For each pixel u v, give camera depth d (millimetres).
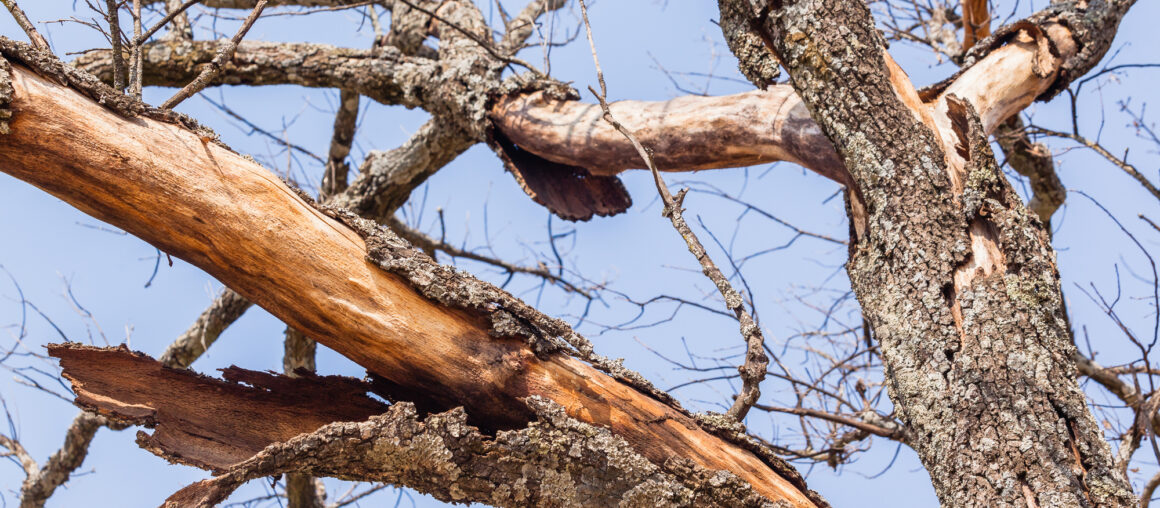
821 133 3221
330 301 2240
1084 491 2189
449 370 2291
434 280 2277
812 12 2895
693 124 3580
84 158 2076
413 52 5316
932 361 2475
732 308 2498
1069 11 3641
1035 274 2533
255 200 2209
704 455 2332
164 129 2188
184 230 2176
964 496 2264
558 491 2277
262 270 2227
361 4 3465
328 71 4680
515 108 4129
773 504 2305
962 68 3535
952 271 2588
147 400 2271
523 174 4207
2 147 2033
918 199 2707
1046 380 2350
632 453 2279
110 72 4539
